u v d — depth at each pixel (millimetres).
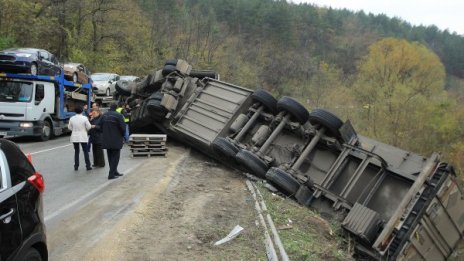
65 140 17938
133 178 10766
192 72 18031
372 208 9898
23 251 4117
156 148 14070
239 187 10922
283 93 60031
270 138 12195
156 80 16969
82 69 21594
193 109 15023
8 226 3904
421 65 59812
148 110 15422
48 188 9523
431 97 45000
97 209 8156
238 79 60875
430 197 8922
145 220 7719
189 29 65688
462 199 9438
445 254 9508
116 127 10539
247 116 13562
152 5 69500
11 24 30797
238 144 12594
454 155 32688
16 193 4191
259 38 86188
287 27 89500
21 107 16062
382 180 10078
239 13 90062
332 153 11484
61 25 37812
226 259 6297
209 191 10219
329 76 66375
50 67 17234
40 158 13156
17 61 15570
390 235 8336
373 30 127875
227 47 70000
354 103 48562
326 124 11219
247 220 8141
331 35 112000
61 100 18203
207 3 89938
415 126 35344
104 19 45500
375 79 56406
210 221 7953
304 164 11664
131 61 51438
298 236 7727
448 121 34812
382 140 34500
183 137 15039
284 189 10398
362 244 8680
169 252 6430
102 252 6230
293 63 69750
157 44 59031
